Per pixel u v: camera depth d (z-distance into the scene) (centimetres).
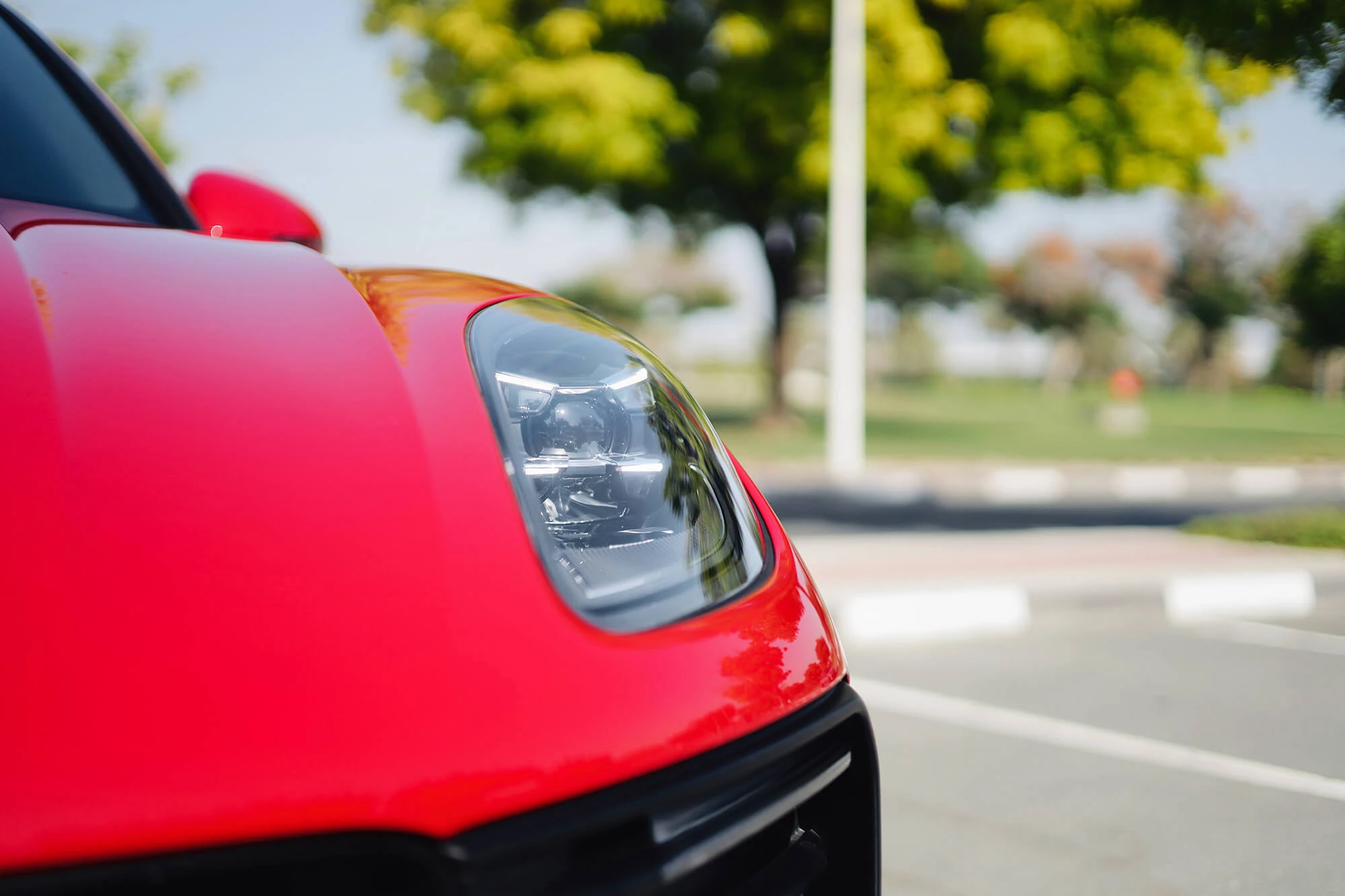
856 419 1044
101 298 90
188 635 65
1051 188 1284
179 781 60
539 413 98
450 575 77
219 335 90
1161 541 635
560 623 80
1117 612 459
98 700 61
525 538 84
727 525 105
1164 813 241
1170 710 321
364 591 73
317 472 79
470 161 1316
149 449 75
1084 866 213
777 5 1201
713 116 1280
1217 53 605
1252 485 1111
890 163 1188
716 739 84
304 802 63
